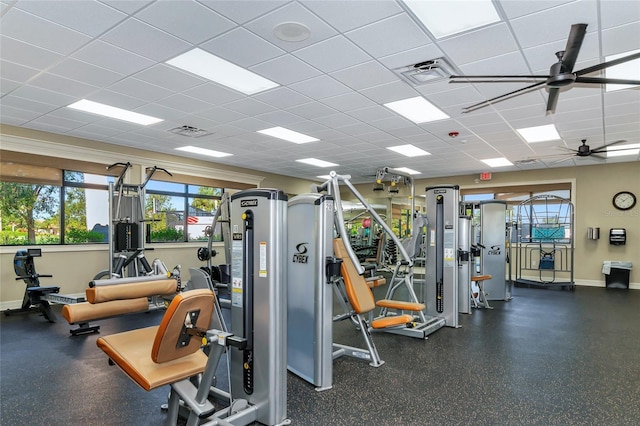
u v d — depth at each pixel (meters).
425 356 3.75
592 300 6.93
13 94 4.47
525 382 3.11
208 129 6.07
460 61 3.62
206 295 1.92
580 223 9.14
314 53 3.47
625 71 3.83
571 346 4.09
